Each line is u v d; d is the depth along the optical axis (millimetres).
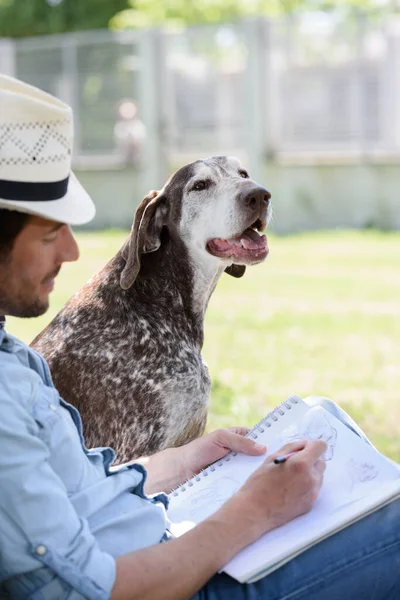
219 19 39344
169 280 6332
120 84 29781
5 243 3459
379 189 27984
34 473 3227
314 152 28156
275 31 27703
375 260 22469
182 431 6207
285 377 11484
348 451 3953
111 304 6078
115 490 3750
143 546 3645
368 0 35031
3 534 3180
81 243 25734
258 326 15148
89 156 30469
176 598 3336
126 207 30344
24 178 3410
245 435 4461
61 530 3207
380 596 3635
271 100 28156
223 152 28969
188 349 6281
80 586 3156
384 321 15438
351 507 3652
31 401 3438
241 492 3619
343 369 11969
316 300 17578
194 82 28969
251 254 6484
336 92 27656
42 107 3422
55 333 6074
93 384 5824
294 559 3566
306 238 27000
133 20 39969
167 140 29578
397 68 27031
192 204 6500
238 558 3514
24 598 3264
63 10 43344
